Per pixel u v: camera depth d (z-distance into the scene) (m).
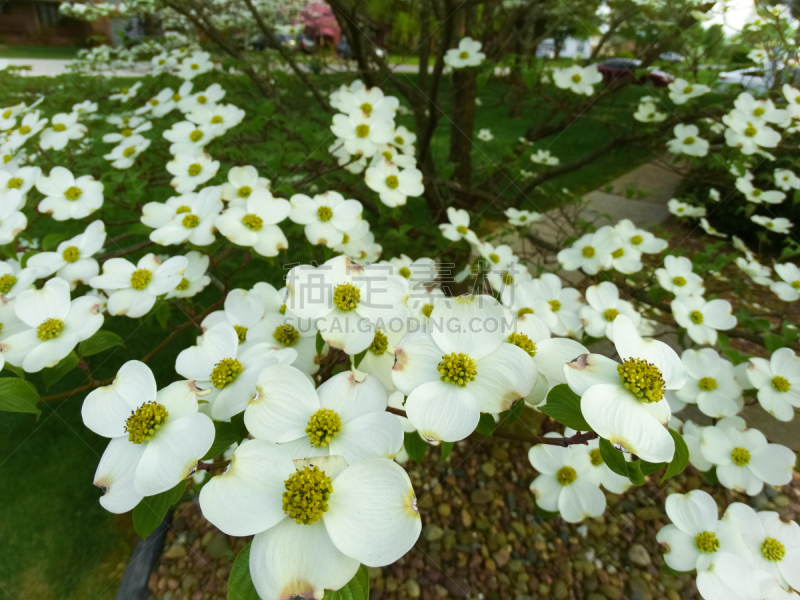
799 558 0.38
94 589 0.56
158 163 0.74
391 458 0.24
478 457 0.74
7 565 0.57
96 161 0.66
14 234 0.41
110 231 0.71
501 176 0.99
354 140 0.55
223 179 0.59
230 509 0.21
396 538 0.21
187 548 0.63
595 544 0.64
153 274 0.39
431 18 0.83
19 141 0.57
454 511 0.68
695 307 0.54
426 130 0.82
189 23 0.92
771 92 0.65
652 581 0.61
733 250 1.07
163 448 0.25
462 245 0.74
